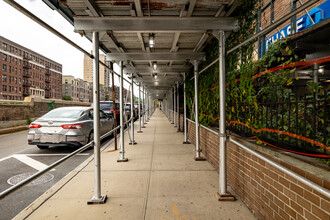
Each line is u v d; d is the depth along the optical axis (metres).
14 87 65.00
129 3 2.77
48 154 6.05
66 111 6.68
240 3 2.88
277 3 4.55
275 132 2.29
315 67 3.32
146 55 5.09
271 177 2.16
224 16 3.09
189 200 2.93
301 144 1.96
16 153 6.19
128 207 2.75
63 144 5.83
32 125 5.91
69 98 94.56
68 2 2.67
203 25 3.12
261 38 4.35
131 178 3.80
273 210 2.12
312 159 1.72
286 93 2.39
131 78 7.07
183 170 4.23
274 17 4.64
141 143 7.26
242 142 2.83
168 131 10.45
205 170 4.21
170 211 2.63
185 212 2.61
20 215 2.57
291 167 1.82
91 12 2.95
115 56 5.11
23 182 1.59
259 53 4.35
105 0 2.69
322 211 1.49
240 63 3.12
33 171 4.55
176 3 2.78
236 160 3.10
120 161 4.89
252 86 2.68
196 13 3.08
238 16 3.08
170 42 4.45
